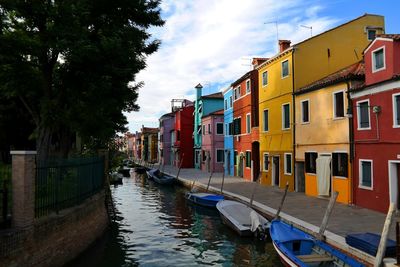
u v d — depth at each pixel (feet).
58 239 31.58
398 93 44.88
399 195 45.80
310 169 64.85
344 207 51.03
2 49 37.29
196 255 38.65
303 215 45.27
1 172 45.80
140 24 46.88
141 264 35.83
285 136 73.61
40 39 38.01
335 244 32.91
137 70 46.32
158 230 50.55
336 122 57.00
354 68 59.36
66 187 35.55
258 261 36.22
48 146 45.27
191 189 86.38
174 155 188.03
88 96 43.50
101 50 39.86
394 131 45.52
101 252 39.70
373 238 29.58
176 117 176.86
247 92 96.68
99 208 46.47
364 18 71.72
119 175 120.78
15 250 24.86
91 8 41.83
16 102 69.56
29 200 26.94
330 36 70.59
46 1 37.35
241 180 95.50
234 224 46.93
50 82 43.68
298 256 30.73
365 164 51.47
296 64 69.56
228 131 116.57
